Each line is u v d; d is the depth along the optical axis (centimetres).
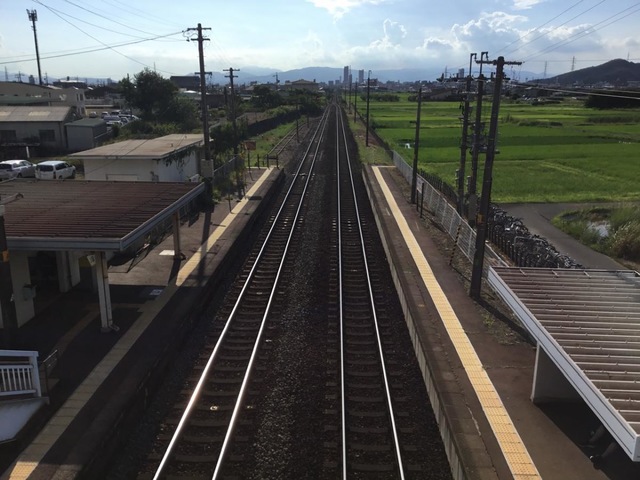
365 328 1224
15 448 752
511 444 745
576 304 833
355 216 2381
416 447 812
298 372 1012
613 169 3425
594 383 593
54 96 6238
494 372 948
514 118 7081
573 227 2067
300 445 804
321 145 5031
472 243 1609
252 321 1235
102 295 1082
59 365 963
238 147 3797
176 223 1566
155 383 987
